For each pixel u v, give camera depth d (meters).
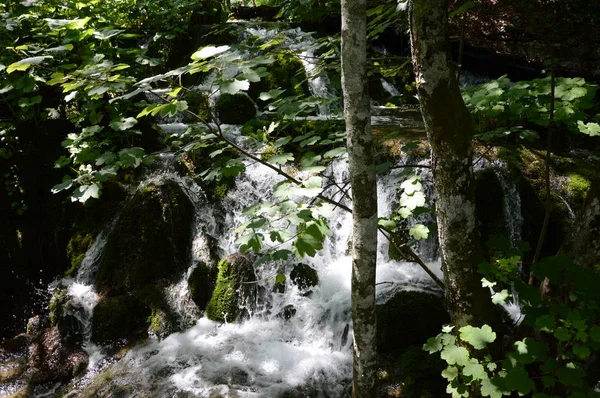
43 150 4.93
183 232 4.48
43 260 4.83
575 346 1.93
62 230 4.79
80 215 4.76
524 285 2.16
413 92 6.76
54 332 4.13
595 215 2.24
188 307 4.12
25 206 4.79
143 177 4.85
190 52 7.06
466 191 2.20
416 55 2.03
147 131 5.11
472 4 2.14
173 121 5.61
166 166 4.88
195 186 4.70
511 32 6.68
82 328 4.12
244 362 3.63
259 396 3.30
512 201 4.05
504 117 2.49
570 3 5.84
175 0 7.22
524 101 2.37
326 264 4.35
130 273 4.33
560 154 4.54
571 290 2.24
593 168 4.30
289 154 2.38
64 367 3.79
